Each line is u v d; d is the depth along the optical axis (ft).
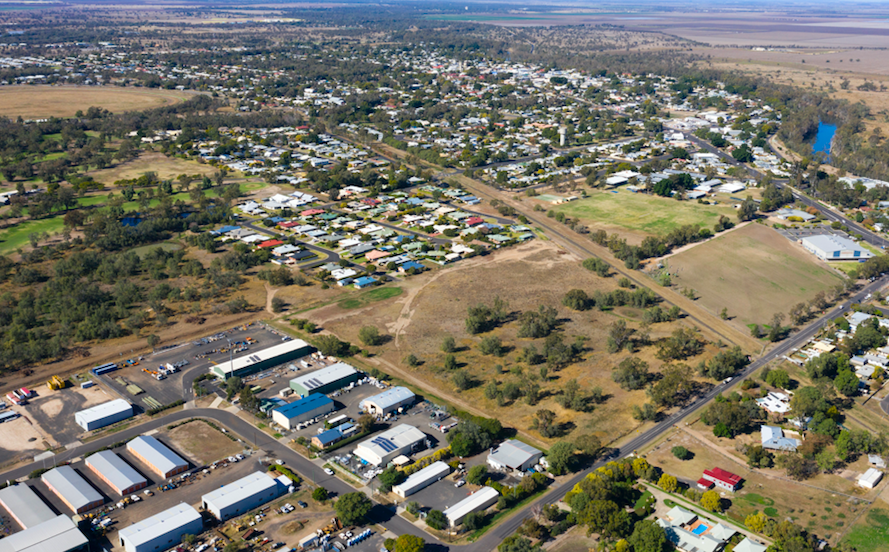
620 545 483.10
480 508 532.32
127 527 494.59
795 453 592.60
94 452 588.91
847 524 521.65
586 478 549.95
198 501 538.88
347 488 560.61
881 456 600.39
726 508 538.06
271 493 545.85
